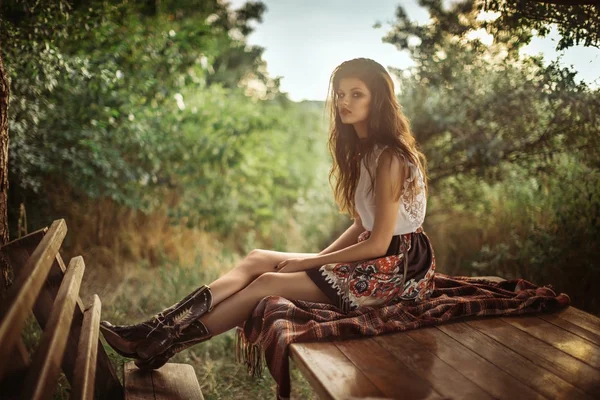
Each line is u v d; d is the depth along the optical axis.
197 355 4.14
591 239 4.29
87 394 1.81
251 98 9.42
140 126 5.96
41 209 5.54
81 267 2.76
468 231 5.68
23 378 2.14
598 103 4.27
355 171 3.14
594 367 2.33
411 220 2.91
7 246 2.67
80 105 5.59
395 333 2.67
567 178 4.74
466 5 4.71
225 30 10.37
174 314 2.78
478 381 2.19
